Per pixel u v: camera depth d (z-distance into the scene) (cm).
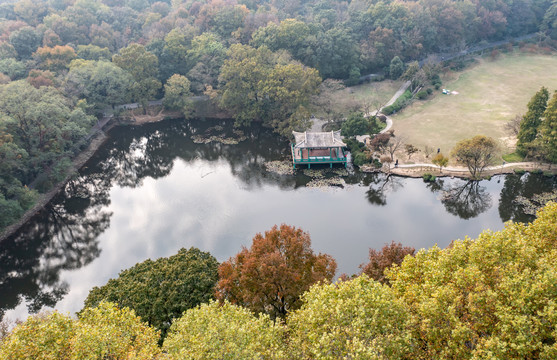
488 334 2355
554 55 11700
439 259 2689
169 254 5144
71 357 2205
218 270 3312
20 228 5762
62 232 5719
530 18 13112
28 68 8419
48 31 9338
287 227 3506
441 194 6088
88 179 7038
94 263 5122
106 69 8344
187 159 7675
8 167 5684
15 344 2219
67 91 7906
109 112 9306
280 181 6669
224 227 5581
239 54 8700
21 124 6384
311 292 2603
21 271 5078
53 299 4612
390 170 6662
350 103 8575
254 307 3162
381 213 5722
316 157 7069
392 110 8794
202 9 10819
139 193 6588
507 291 2316
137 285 3350
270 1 12988
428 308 2259
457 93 9588
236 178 6838
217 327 2242
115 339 2316
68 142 7300
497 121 8050
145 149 8138
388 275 2948
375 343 2081
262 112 8625
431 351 2238
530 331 2064
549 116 6156
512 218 5503
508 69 10881
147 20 11119
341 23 10538
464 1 12119
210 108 9550
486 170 6450
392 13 10962
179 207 6122
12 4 10969
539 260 2475
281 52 9062
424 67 9844
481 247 2683
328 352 2053
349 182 6562
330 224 5512
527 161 6575
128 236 5550
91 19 10650
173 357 2236
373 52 10112
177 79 8844
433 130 7900
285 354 2259
